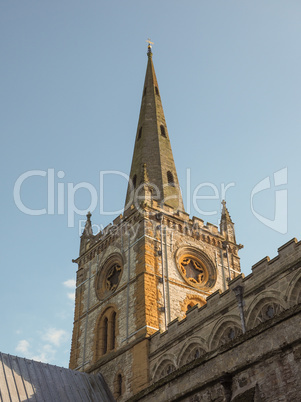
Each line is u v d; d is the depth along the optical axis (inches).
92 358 1839.3
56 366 1637.6
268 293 1277.1
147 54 3080.7
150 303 1733.5
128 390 1596.9
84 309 2046.0
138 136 2578.7
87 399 1567.4
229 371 684.1
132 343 1673.2
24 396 1395.2
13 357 1533.0
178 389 756.0
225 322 1382.9
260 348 659.4
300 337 615.5
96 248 2177.7
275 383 628.4
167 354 1537.9
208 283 1971.0
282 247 1286.9
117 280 1975.9
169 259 1909.4
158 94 2805.1
